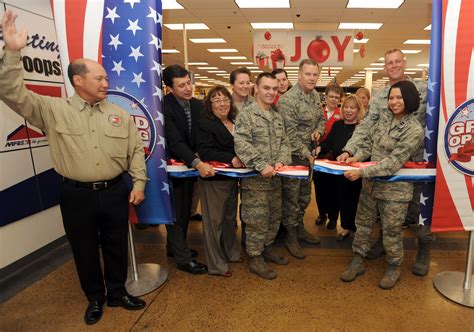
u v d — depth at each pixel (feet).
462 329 6.08
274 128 7.52
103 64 6.64
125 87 6.70
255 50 24.03
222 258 8.16
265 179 7.38
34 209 9.09
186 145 7.40
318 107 9.15
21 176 8.68
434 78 6.18
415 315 6.49
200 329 6.23
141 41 6.50
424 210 6.96
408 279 7.78
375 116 7.82
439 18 5.93
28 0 8.70
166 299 7.18
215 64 46.52
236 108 8.01
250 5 20.42
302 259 8.88
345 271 7.89
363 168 6.79
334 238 10.25
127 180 6.78
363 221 7.77
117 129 6.00
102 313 6.74
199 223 11.84
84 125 5.71
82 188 5.88
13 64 4.94
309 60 8.36
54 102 5.67
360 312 6.62
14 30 4.90
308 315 6.56
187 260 8.25
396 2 19.56
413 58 39.88
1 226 8.16
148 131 6.88
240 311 6.73
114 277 6.81
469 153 6.36
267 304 6.94
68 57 6.66
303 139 8.88
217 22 24.41
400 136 6.72
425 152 6.59
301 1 19.57
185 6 20.62
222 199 7.60
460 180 6.50
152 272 8.20
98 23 6.51
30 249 9.04
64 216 6.04
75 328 6.37
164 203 7.27
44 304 7.18
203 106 7.62
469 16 5.88
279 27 25.98
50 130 5.70
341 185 9.73
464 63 6.02
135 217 7.43
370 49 34.17
